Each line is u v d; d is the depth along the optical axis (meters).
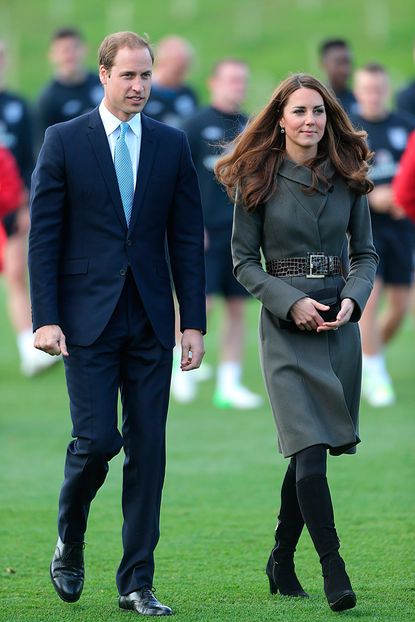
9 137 45.06
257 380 44.16
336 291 19.97
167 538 24.58
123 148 19.81
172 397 41.50
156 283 19.97
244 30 125.94
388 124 39.50
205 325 20.33
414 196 35.22
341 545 23.70
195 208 20.36
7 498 28.05
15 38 129.25
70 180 19.67
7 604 20.14
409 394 41.16
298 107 19.84
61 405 39.75
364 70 39.50
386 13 125.69
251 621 18.72
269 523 25.72
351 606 18.53
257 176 20.14
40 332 19.44
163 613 19.22
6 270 44.72
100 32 128.75
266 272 20.48
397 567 22.12
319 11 130.25
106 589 21.17
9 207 36.41
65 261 19.89
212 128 38.59
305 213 20.05
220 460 31.95
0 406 39.62
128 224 19.80
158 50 46.50
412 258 39.72
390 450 32.84
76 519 19.86
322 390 19.77
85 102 45.50
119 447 19.56
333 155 20.17
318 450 19.36
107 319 19.50
